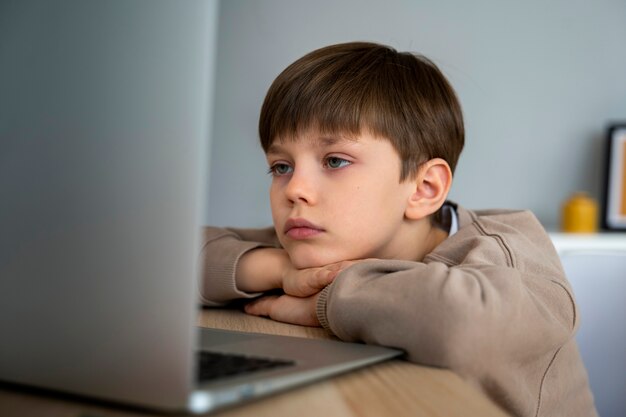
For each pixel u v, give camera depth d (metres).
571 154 3.14
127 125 0.42
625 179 3.00
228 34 3.11
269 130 0.98
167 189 0.41
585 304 1.09
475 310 0.61
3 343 0.47
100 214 0.43
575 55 3.14
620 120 3.14
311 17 3.12
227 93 3.12
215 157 3.12
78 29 0.43
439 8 3.12
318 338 0.75
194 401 0.40
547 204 3.15
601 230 3.00
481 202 3.15
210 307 1.07
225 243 1.07
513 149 3.14
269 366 0.50
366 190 0.93
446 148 1.04
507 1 3.13
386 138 0.94
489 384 0.64
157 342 0.40
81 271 0.43
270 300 0.96
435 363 0.60
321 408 0.44
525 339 0.66
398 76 0.99
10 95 0.46
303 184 0.93
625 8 3.14
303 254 0.93
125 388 0.41
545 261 0.88
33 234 0.45
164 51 0.41
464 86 3.13
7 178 0.46
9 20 0.46
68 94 0.44
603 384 1.08
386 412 0.44
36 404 0.43
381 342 0.64
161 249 0.41
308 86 0.94
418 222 1.02
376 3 3.11
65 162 0.44
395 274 0.68
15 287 0.46
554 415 0.81
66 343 0.44
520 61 3.14
